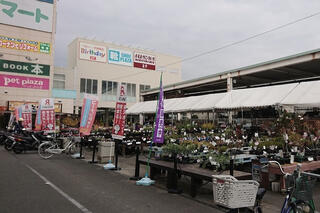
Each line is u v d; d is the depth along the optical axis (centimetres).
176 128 1198
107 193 505
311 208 319
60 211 396
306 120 807
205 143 737
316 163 594
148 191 530
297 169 314
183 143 680
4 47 2031
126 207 423
